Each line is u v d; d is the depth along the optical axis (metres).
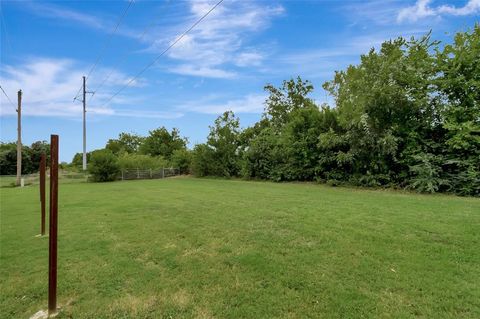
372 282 3.88
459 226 6.11
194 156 30.48
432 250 4.86
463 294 3.51
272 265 4.54
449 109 13.26
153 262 4.97
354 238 5.58
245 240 5.84
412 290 3.64
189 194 13.77
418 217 7.07
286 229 6.45
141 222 7.91
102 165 29.34
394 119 14.56
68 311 3.56
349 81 15.91
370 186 15.55
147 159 35.66
